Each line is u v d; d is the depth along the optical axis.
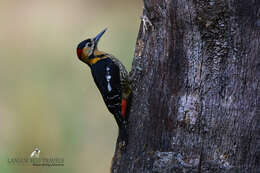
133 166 10.43
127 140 10.77
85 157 18.53
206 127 9.26
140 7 25.61
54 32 24.52
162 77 9.85
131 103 10.97
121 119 10.95
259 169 9.02
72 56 22.94
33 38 24.34
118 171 11.02
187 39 9.29
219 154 9.18
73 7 25.77
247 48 8.88
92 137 19.16
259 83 8.91
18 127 19.31
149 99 10.20
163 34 9.76
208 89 9.22
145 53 10.48
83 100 20.55
